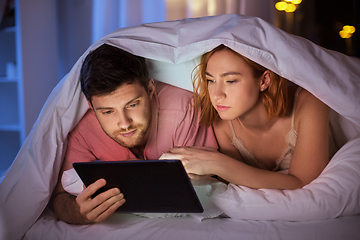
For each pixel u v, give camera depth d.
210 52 0.92
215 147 1.08
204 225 0.76
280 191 0.80
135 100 0.92
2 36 2.31
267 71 0.93
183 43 0.90
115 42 0.94
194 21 0.93
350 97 0.83
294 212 0.75
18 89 2.18
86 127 1.04
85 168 0.77
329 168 0.84
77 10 2.27
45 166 0.94
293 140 1.03
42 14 2.12
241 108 0.91
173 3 2.17
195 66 1.02
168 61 0.93
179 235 0.72
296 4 2.23
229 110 0.91
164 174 0.70
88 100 0.94
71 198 0.91
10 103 2.37
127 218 0.85
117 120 0.92
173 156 0.89
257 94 0.93
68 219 0.86
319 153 0.90
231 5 2.16
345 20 2.37
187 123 1.03
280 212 0.75
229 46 0.85
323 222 0.74
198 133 1.07
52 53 2.18
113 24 2.23
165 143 1.03
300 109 0.97
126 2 2.18
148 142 1.04
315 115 0.93
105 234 0.77
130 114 0.93
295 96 1.01
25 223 0.89
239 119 1.06
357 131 1.02
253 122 1.03
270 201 0.77
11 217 0.88
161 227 0.76
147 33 0.93
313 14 2.37
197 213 0.80
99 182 0.77
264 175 0.88
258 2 2.20
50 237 0.83
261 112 1.01
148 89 1.01
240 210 0.78
